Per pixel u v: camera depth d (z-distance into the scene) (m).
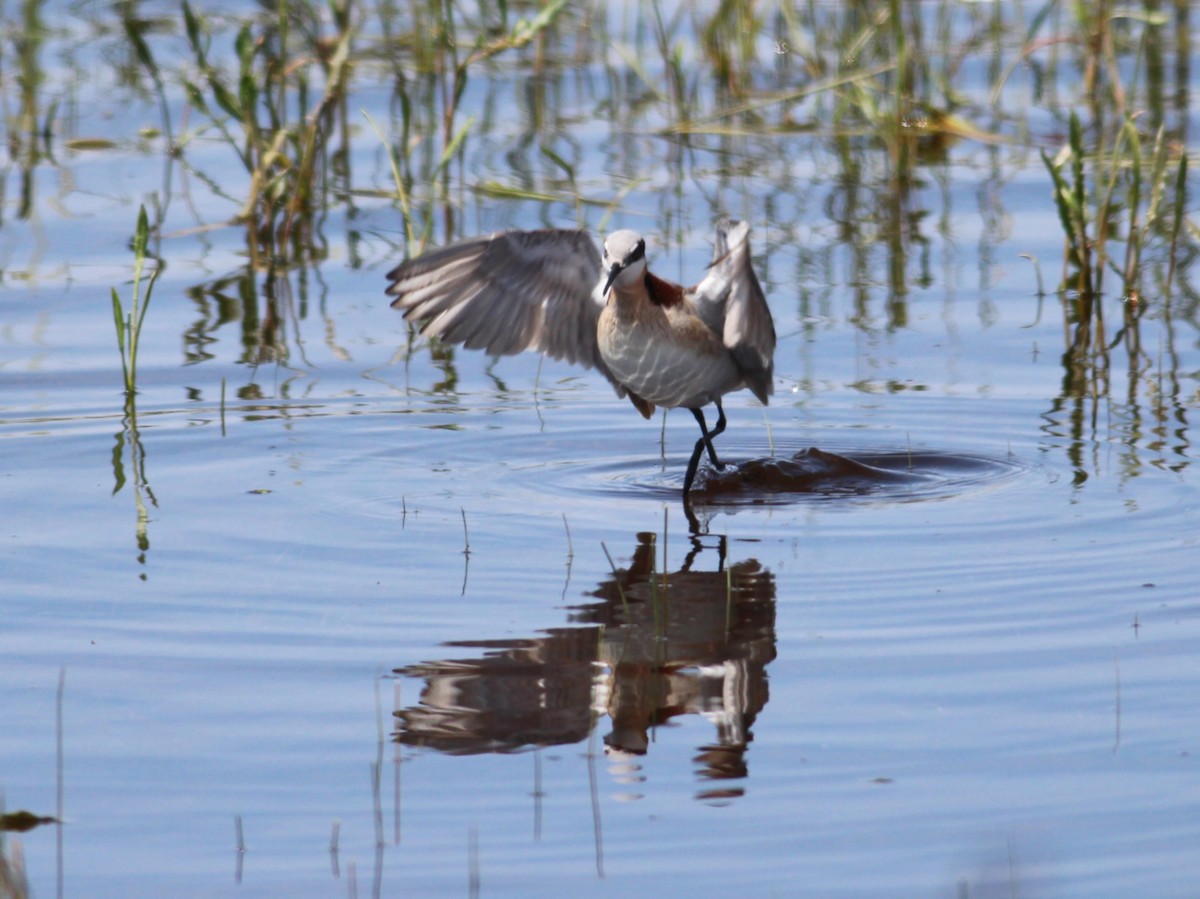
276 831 7.11
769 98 22.98
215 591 9.81
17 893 6.41
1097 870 6.72
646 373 12.13
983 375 14.42
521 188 19.27
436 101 22.94
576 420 13.84
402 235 18.27
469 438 13.27
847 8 23.97
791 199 19.53
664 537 10.89
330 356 15.16
